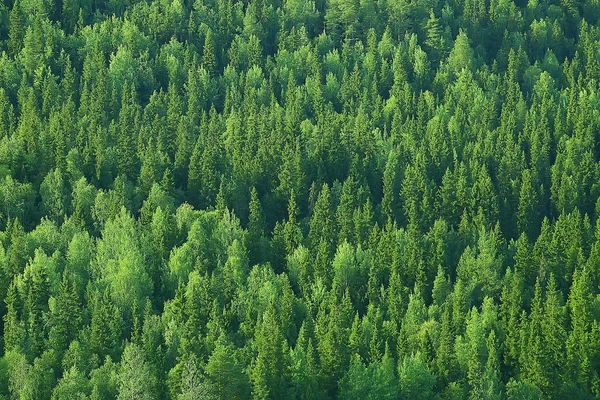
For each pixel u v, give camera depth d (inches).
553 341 7342.5
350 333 7352.4
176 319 7352.4
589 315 7436.0
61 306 7298.2
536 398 6963.6
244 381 6579.7
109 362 6771.7
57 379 6815.9
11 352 6958.7
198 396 6284.5
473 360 7003.0
